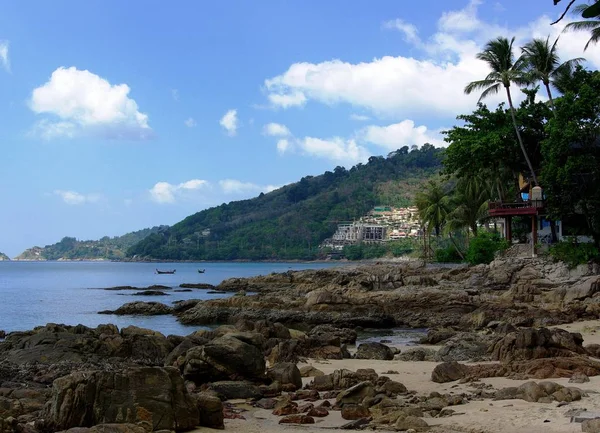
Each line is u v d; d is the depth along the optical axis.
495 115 70.56
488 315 45.56
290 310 53.91
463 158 69.56
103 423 13.92
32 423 14.83
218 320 55.12
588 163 54.69
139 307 63.50
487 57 68.56
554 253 59.72
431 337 38.56
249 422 16.45
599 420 13.11
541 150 59.91
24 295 91.88
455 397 17.88
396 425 15.03
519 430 13.88
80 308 70.31
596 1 5.73
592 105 56.03
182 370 22.20
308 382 23.17
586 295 50.34
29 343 28.72
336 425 15.84
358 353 30.77
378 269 79.31
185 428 14.99
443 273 67.81
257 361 22.03
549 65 68.12
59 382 14.71
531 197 66.62
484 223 94.81
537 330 24.70
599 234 58.03
